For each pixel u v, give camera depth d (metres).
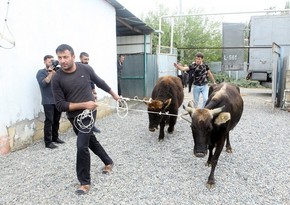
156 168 4.48
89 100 3.71
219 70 24.47
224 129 3.80
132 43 13.42
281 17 12.55
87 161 3.68
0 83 4.97
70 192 3.71
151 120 5.53
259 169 4.40
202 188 3.80
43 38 6.03
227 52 13.88
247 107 10.43
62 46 3.46
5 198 3.58
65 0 6.71
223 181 4.00
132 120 8.00
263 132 6.60
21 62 5.43
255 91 17.16
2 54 4.99
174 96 6.03
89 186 3.76
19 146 5.43
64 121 6.80
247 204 3.38
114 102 9.26
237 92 4.85
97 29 8.18
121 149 5.44
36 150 5.37
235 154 5.08
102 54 8.52
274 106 9.70
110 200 3.50
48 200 3.53
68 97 3.65
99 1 8.23
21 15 5.41
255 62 13.23
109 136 6.37
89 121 3.63
